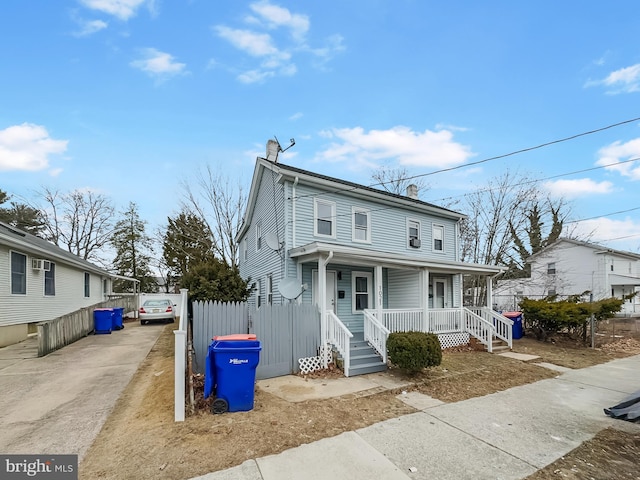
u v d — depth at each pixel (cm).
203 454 394
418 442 449
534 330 1468
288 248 1090
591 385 776
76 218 3347
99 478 345
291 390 667
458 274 1448
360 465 382
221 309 762
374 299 1263
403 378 774
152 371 771
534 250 3033
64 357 924
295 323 829
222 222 2384
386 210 1370
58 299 1527
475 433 484
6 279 1101
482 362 987
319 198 1188
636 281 2723
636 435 486
